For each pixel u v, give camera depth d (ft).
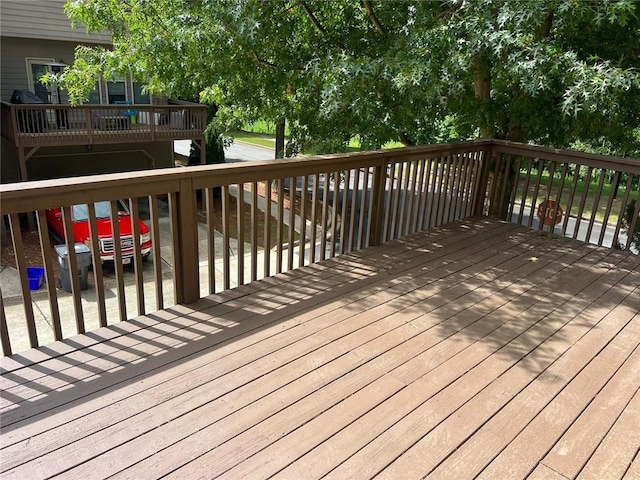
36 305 21.43
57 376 7.12
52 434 5.99
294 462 5.74
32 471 5.44
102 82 36.99
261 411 6.58
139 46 20.67
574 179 14.90
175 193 8.82
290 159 10.66
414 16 16.52
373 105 15.40
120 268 8.50
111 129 34.45
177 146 66.54
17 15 31.76
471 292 10.78
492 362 8.05
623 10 11.80
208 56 18.29
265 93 20.44
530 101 15.65
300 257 11.80
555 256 13.32
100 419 6.29
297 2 18.39
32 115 31.09
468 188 16.46
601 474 5.80
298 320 9.13
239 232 10.32
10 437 5.90
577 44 15.65
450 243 14.02
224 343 8.20
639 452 6.19
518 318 9.66
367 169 12.55
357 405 6.80
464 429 6.43
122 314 8.77
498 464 5.88
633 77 12.07
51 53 34.50
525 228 15.85
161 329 8.58
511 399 7.11
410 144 20.79
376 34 18.89
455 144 15.01
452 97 15.44
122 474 5.46
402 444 6.11
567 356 8.34
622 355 8.46
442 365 7.88
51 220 27.96
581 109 13.10
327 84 15.48
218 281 22.38
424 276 11.56
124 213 27.02
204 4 17.06
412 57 14.24
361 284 10.95
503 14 12.53
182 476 5.48
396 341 8.55
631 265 12.83
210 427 6.25
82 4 22.33
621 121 17.20
